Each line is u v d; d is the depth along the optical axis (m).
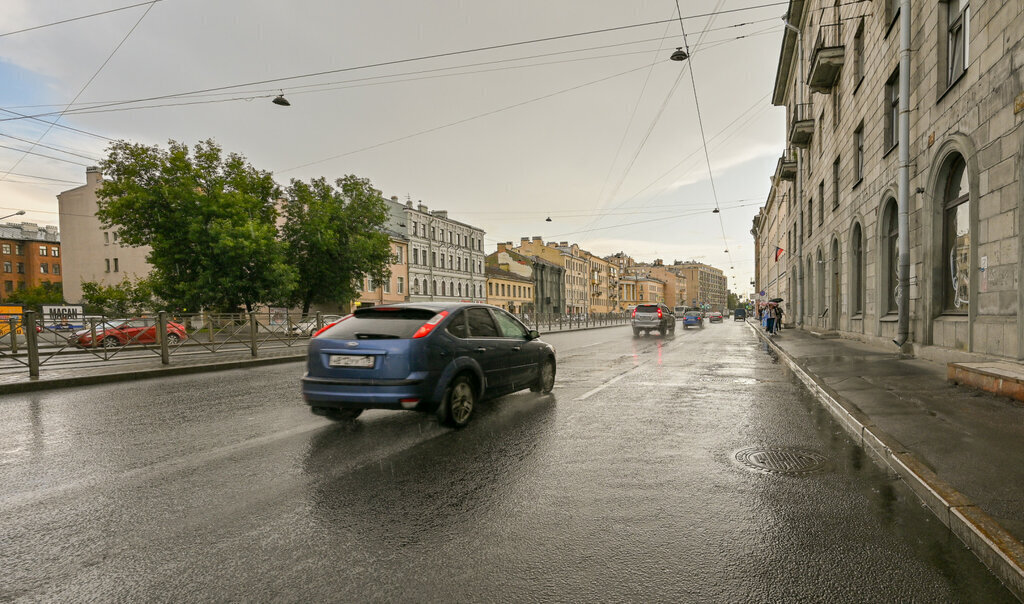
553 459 4.48
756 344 19.52
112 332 13.06
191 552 2.81
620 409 6.69
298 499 3.56
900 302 11.16
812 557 2.73
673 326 30.66
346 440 5.15
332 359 5.51
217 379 10.48
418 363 5.31
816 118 23.53
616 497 3.58
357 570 2.61
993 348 7.85
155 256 29.42
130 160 28.77
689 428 5.62
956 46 9.54
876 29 13.86
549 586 2.45
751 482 3.88
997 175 7.79
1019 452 4.12
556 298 90.38
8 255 78.19
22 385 9.05
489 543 2.89
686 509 3.36
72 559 2.74
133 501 3.55
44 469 4.31
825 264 22.45
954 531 3.01
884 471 4.11
